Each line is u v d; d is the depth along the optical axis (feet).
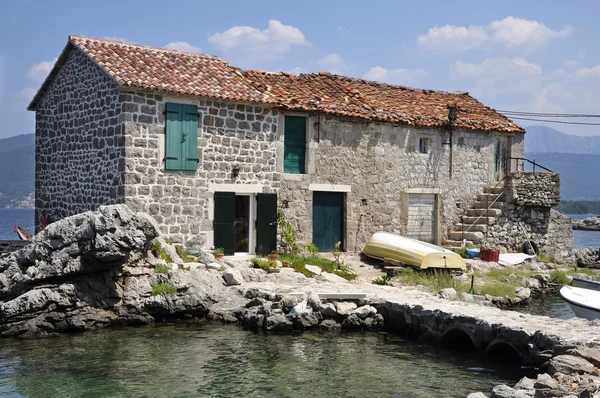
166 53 70.74
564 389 29.68
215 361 40.93
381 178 80.12
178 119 63.87
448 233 87.35
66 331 48.85
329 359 41.96
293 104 71.82
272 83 76.89
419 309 48.32
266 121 70.23
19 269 50.21
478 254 81.71
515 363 41.60
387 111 81.25
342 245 77.46
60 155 73.26
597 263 95.45
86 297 49.93
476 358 42.83
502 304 62.03
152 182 62.59
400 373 39.14
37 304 47.75
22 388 35.55
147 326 50.60
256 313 50.60
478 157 90.27
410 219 83.92
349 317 50.39
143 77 62.80
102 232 48.62
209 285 54.24
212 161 66.28
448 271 69.82
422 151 85.10
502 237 87.76
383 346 45.60
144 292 51.75
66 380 36.99
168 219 63.46
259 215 69.41
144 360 41.01
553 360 33.53
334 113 74.59
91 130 66.90
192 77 67.21
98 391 35.14
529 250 88.89
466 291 62.23
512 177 87.81
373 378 38.01
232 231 67.51
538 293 72.23
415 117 82.94
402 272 67.36
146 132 62.34
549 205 89.30
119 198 61.77
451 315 45.52
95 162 66.08
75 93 70.23
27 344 45.06
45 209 76.48
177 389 35.58
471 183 89.56
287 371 39.11
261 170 69.92
